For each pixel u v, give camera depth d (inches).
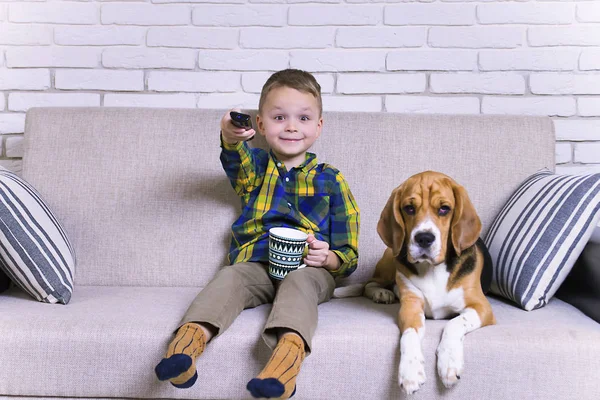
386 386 56.1
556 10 92.4
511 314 64.7
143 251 78.9
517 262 67.7
